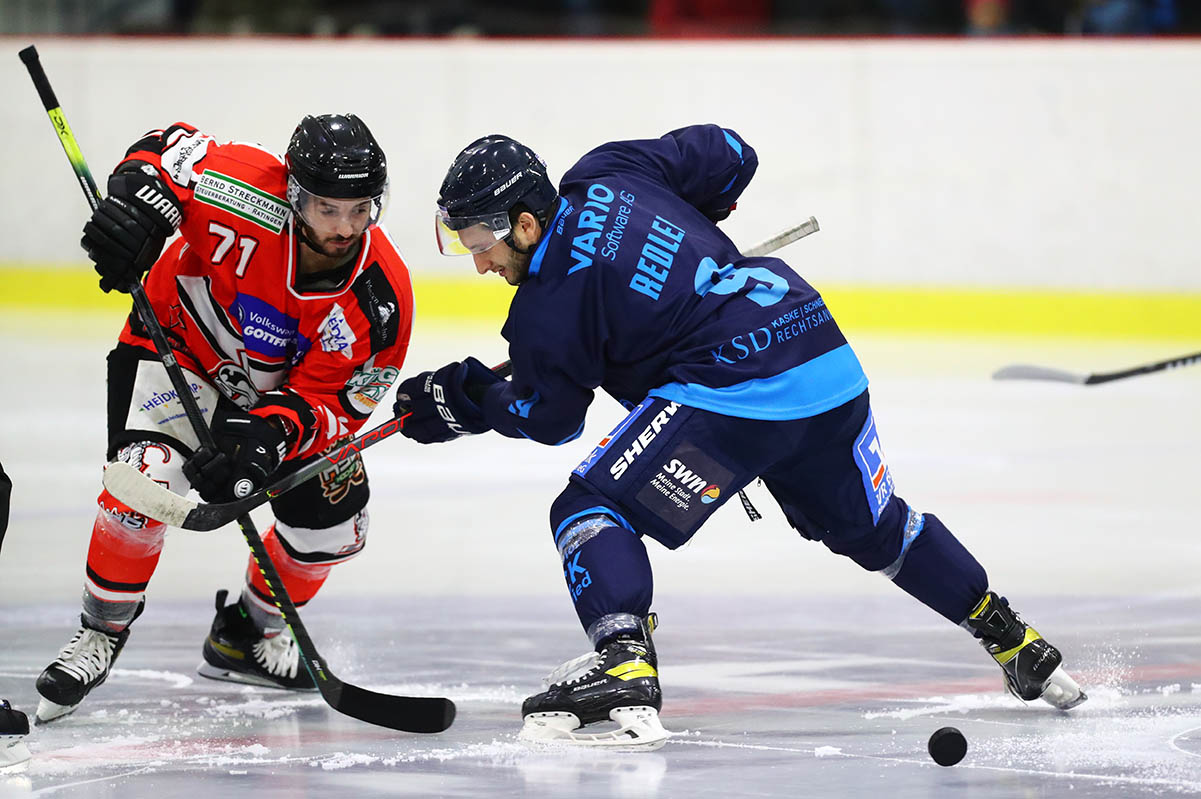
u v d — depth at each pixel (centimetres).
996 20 4094
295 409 1158
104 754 1096
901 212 3931
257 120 4194
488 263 1147
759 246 1295
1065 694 1180
